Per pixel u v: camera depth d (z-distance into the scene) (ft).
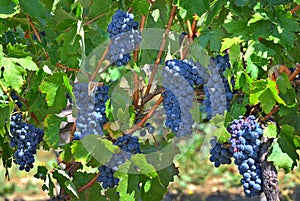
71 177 12.14
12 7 11.27
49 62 11.85
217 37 11.10
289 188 40.70
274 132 10.56
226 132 10.37
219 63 10.71
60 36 11.65
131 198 11.09
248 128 10.51
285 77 10.63
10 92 11.60
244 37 10.27
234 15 11.37
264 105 10.39
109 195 12.85
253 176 10.59
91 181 12.01
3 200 42.60
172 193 41.50
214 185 43.52
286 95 10.86
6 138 11.87
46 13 13.05
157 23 12.15
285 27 10.27
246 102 10.77
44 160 44.73
